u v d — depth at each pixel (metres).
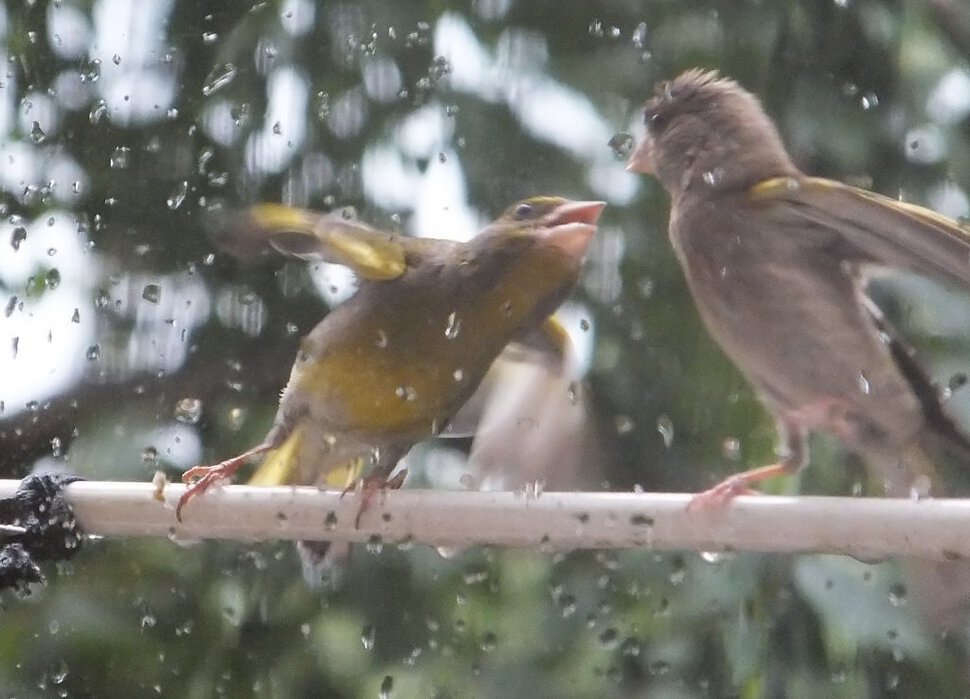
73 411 9.78
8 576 6.66
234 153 9.94
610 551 9.59
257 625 9.70
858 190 7.59
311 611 9.73
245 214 7.28
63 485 7.01
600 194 9.91
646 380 9.73
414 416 7.39
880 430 8.15
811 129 9.59
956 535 6.16
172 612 9.64
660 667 9.16
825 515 6.25
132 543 9.72
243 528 6.88
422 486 9.37
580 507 6.45
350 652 9.67
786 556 9.07
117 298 9.97
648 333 9.78
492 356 7.42
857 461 9.11
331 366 7.32
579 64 9.98
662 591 9.41
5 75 10.24
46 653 9.27
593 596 9.60
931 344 9.27
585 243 7.26
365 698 9.58
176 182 10.01
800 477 9.16
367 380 7.29
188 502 6.83
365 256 7.16
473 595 9.77
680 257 8.49
